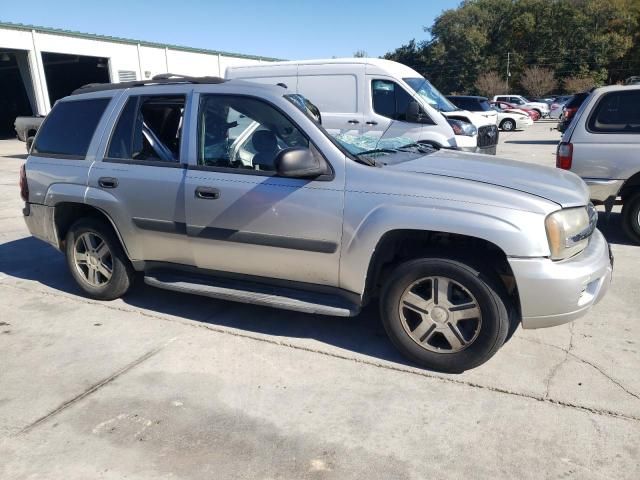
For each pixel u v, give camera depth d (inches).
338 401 123.3
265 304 148.0
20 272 220.7
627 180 233.9
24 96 1302.9
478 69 2667.3
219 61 1312.7
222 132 151.0
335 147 138.2
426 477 98.8
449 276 128.6
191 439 110.8
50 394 128.6
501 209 122.1
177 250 161.3
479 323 128.1
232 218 147.0
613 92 233.9
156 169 159.3
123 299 188.1
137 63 1130.7
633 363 137.1
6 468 103.1
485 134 408.5
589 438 108.2
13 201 376.8
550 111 1459.2
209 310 177.0
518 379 130.8
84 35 1023.0
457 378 132.1
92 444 109.8
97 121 174.6
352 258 135.6
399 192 130.3
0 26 896.9
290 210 139.5
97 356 147.1
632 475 97.7
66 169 177.0
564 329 157.5
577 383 128.3
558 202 125.3
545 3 2546.8
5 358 146.7
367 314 172.2
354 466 102.1
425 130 353.4
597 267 127.5
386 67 362.6
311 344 151.8
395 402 122.5
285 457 105.0
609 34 2447.1
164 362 142.9
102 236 176.2
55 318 173.0
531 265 120.5
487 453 104.7
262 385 130.7
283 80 391.9
